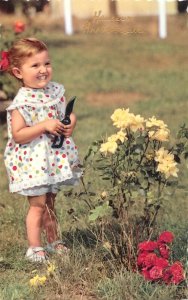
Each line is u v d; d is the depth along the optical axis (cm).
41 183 623
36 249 638
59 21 3178
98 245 645
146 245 578
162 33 2784
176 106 1576
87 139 1218
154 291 543
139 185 597
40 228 647
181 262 592
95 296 568
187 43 2567
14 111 630
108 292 557
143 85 1877
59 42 2614
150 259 566
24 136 622
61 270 598
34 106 632
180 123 1355
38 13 2794
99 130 1302
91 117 1467
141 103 1628
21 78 642
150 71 2089
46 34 2728
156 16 2797
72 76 2006
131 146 594
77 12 2850
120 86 1856
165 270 564
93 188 862
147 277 563
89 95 1750
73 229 714
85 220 733
